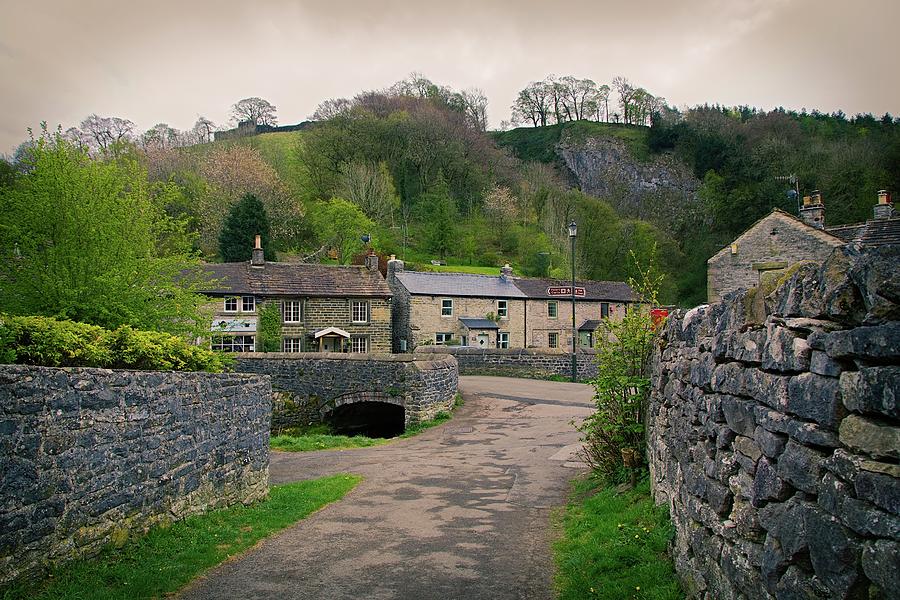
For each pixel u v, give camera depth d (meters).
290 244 64.69
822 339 3.21
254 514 9.19
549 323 49.31
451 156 86.25
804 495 3.38
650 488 8.49
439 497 10.75
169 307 17.97
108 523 6.56
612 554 6.66
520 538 8.18
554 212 73.25
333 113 93.81
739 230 63.84
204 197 60.69
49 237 16.98
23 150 18.11
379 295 43.34
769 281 4.21
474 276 49.78
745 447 4.27
